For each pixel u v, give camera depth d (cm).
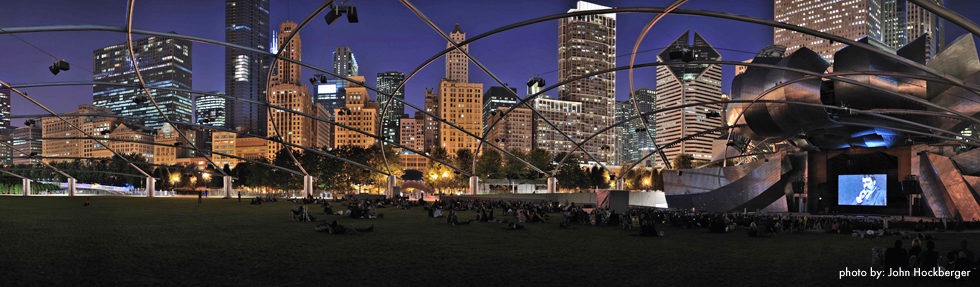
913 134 5622
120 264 1477
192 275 1330
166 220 3181
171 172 15000
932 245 1380
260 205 5650
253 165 13050
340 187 12112
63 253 1667
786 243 2258
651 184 14162
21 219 3106
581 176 12862
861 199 6091
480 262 1598
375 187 14812
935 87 4669
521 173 12531
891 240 2484
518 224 2841
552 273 1421
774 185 6438
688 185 7038
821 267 1554
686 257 1750
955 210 5034
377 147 12900
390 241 2142
